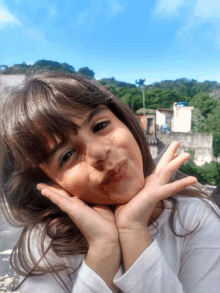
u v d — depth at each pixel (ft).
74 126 2.07
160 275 1.88
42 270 2.35
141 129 2.97
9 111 2.47
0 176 2.89
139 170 2.23
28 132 2.21
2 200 3.03
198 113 73.00
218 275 2.22
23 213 2.93
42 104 2.21
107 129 2.23
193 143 55.93
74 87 2.32
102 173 2.02
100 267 1.98
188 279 2.33
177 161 2.38
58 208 2.83
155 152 54.13
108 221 2.15
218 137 57.16
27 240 2.69
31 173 2.65
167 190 2.11
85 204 2.29
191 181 2.14
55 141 2.12
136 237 2.03
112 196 2.15
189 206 2.65
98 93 2.43
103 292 1.89
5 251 4.99
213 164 55.21
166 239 2.47
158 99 90.79
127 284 1.89
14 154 2.49
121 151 2.13
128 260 1.99
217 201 3.29
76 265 2.50
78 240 2.53
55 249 2.50
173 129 73.36
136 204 2.10
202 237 2.42
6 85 2.72
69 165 2.14
